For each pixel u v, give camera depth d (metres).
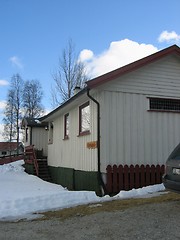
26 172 22.80
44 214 8.05
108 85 12.20
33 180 17.92
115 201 9.15
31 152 21.89
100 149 12.01
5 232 6.53
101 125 12.02
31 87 63.75
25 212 8.33
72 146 15.84
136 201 8.81
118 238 5.73
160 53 12.74
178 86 13.41
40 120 21.62
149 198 9.15
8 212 8.28
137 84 12.68
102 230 6.29
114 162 11.91
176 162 7.48
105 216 7.37
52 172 19.89
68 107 16.08
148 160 12.45
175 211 7.41
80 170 14.30
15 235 6.27
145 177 12.08
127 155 12.13
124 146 12.15
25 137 30.06
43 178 19.88
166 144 12.86
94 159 12.54
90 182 12.73
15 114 60.66
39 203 8.98
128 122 12.34
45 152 27.38
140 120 12.55
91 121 13.00
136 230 6.14
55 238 5.95
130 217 7.12
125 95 12.44
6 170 22.53
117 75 12.02
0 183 15.75
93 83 11.66
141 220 6.81
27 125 27.17
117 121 12.18
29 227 6.86
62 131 18.11
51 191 13.23
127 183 11.76
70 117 16.39
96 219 7.17
